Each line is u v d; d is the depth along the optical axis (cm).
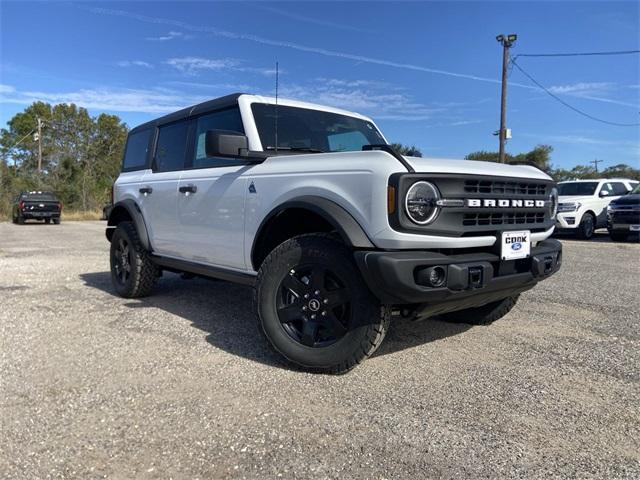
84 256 1051
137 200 570
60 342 412
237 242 413
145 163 579
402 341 412
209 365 357
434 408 288
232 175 418
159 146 557
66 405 293
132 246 566
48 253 1117
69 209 3841
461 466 229
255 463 232
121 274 602
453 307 344
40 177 3891
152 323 471
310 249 337
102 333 438
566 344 406
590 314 504
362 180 316
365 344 321
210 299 580
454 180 315
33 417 279
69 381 329
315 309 338
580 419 276
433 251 315
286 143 423
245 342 411
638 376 338
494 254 340
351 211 322
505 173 356
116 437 256
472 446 247
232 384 323
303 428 265
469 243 323
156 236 538
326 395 305
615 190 1603
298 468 228
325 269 333
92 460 236
